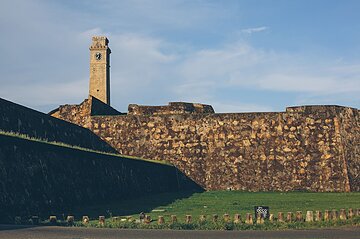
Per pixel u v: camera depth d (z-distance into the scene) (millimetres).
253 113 48594
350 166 46219
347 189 45031
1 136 24438
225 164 48031
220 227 20484
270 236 17766
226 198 37406
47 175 27641
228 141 48500
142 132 50188
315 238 17297
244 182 47156
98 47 98125
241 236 17688
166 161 49281
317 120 47156
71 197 29500
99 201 33000
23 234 17031
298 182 46094
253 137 47969
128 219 22859
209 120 49406
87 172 32688
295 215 22859
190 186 48406
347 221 22438
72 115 51281
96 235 17422
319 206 29906
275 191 46125
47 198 26750
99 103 53938
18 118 34125
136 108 53375
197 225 20719
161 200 35750
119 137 50281
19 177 24969
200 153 48875
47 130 38469
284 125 47594
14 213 23234
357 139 48031
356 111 48969
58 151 29734
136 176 40812
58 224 21203
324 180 45656
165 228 20375
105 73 97438
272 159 47062
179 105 53938
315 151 46500
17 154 25469
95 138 49938
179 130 49750
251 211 27250
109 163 36562
